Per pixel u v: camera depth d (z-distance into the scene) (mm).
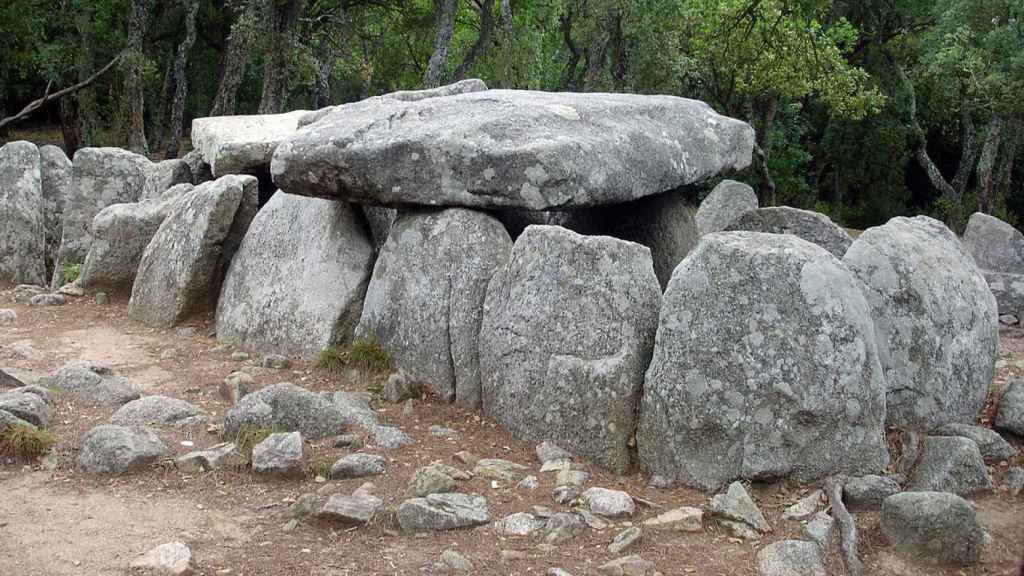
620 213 7355
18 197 9898
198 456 4543
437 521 3998
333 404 5117
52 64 21547
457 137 5797
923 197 27391
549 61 26812
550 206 5703
